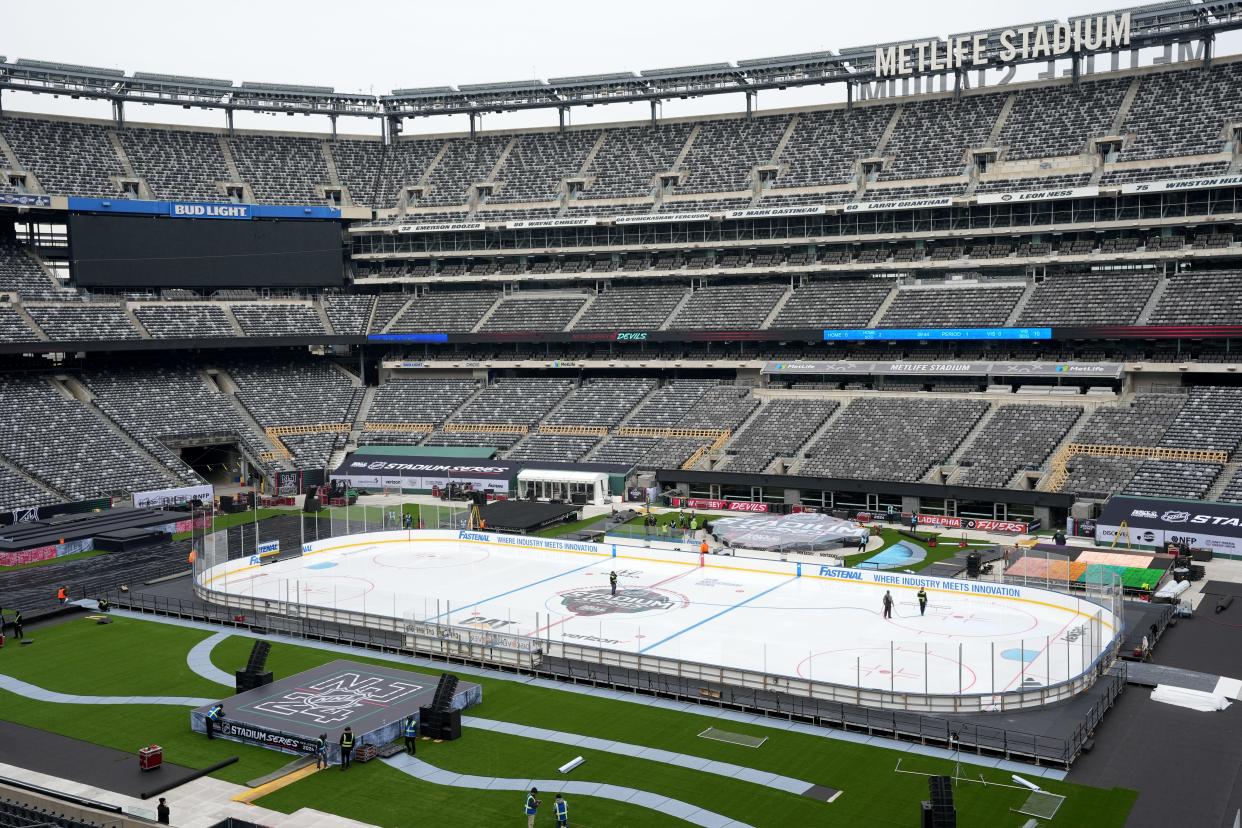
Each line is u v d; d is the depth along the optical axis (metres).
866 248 120.12
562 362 127.81
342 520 102.44
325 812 42.50
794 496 103.88
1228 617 66.94
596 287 134.38
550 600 73.19
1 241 122.31
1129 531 84.50
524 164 139.12
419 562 86.75
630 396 123.88
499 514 101.38
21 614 68.81
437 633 63.91
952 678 55.53
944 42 119.19
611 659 59.12
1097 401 101.38
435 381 136.38
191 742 50.06
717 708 54.09
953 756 47.19
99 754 48.62
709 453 110.62
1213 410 95.19
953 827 38.44
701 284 129.00
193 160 133.62
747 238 122.75
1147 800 42.25
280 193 135.50
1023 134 115.44
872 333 111.62
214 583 78.56
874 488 98.50
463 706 54.22
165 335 121.94
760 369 118.12
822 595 74.38
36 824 40.22
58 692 56.94
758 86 131.62
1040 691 52.06
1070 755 45.59
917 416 106.75
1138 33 110.38
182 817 41.88
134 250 123.44
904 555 85.56
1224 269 104.12
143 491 105.56
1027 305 108.38
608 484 110.19
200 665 61.38
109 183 125.19
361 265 141.38
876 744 48.91
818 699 53.47
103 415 116.06
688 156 132.00
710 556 84.00
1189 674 56.19
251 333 127.75
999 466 96.81
